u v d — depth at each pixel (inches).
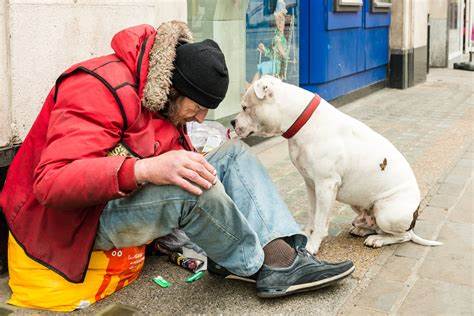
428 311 100.1
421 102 336.2
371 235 131.1
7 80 109.4
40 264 96.8
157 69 89.7
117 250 102.7
